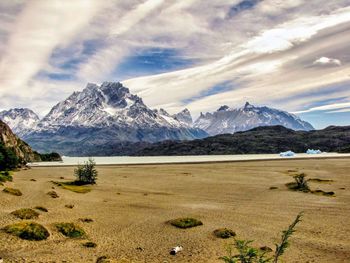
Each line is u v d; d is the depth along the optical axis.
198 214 39.75
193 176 90.75
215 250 26.59
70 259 23.58
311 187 63.81
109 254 25.33
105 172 109.56
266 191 59.12
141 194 57.16
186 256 25.19
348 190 59.53
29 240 26.66
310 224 34.56
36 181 69.25
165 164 155.88
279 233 31.36
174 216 38.59
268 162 150.12
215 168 119.94
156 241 28.97
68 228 30.14
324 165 123.75
